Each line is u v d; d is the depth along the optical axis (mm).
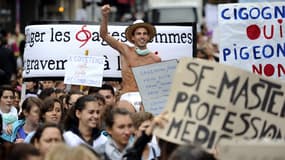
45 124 8344
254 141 6684
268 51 12219
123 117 8484
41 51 13914
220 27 12305
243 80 7863
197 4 41031
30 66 14023
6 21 38625
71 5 41406
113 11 43938
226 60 12328
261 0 15227
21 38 28781
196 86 7852
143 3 53625
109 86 12344
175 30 13602
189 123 7793
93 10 28250
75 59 13492
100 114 9570
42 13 40281
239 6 12250
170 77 10977
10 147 7395
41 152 8203
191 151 6547
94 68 13469
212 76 7848
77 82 13438
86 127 9484
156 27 13617
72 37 13828
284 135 7902
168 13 40562
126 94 11922
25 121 11188
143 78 10977
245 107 7863
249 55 12258
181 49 13609
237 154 6477
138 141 8148
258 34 12250
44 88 14039
